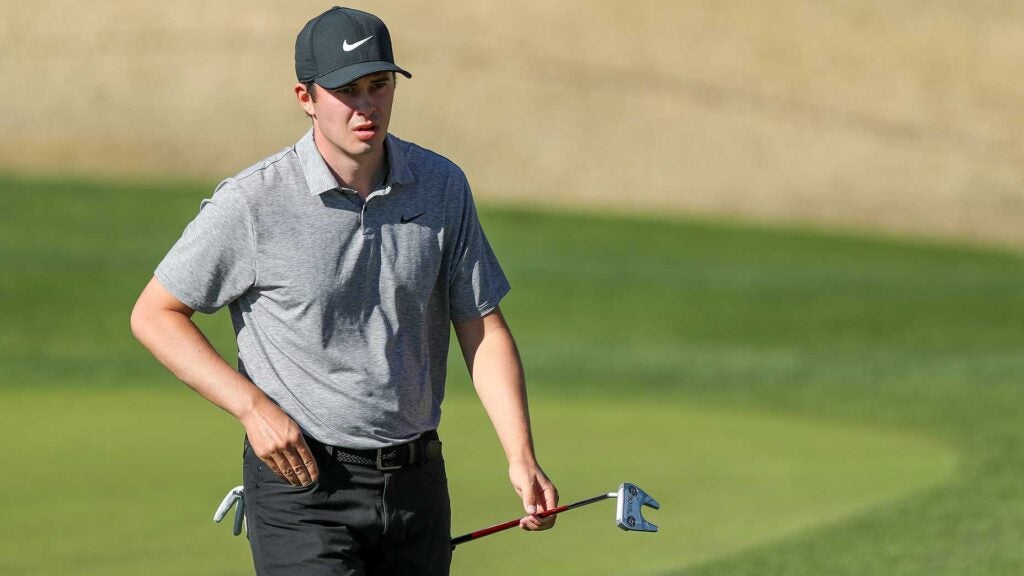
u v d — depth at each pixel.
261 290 12.80
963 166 109.75
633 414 40.00
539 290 68.25
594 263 76.12
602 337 59.81
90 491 26.98
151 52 116.50
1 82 110.12
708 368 50.69
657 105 114.94
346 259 12.67
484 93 114.19
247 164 100.06
